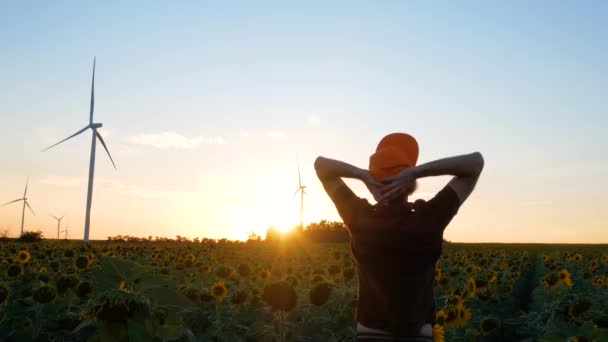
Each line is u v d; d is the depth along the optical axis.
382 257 3.41
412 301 3.40
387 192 3.31
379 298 3.44
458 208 3.47
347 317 6.47
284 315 5.52
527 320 7.10
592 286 9.59
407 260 3.37
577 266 15.23
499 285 9.90
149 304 2.35
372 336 3.45
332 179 3.74
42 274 7.13
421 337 3.42
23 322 5.31
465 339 6.34
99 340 2.37
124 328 2.27
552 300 7.21
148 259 14.53
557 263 14.58
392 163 3.44
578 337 4.24
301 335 5.82
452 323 6.14
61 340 4.95
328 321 6.11
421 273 3.40
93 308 2.28
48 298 5.13
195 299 6.05
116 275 2.68
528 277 14.75
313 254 18.58
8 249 15.41
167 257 14.57
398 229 3.37
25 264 10.96
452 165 3.37
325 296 5.72
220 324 5.75
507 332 7.32
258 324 5.58
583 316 5.95
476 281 8.88
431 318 3.51
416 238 3.36
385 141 3.66
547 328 5.79
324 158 3.74
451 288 8.59
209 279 8.02
